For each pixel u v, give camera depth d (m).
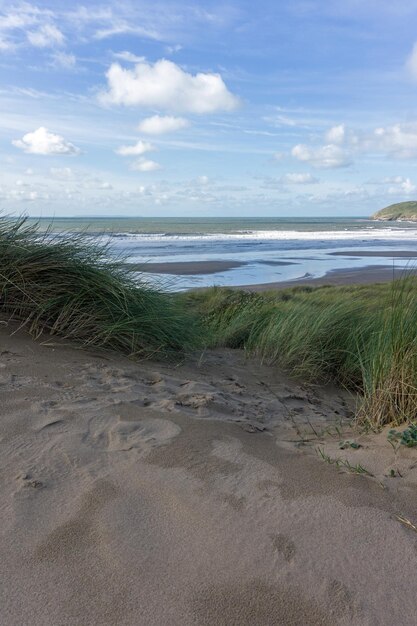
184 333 5.31
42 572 1.73
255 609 1.60
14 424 2.78
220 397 3.76
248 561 1.80
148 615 1.57
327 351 5.55
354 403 4.75
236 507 2.13
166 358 4.87
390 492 2.27
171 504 2.13
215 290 13.40
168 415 3.11
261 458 2.61
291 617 1.58
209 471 2.42
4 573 1.72
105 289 4.73
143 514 2.06
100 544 1.87
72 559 1.79
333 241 63.97
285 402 4.21
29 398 3.13
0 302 4.53
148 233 70.44
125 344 4.61
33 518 2.01
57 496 2.17
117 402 3.22
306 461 2.61
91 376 3.73
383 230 104.62
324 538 1.94
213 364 5.11
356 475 2.43
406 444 2.75
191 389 3.87
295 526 2.00
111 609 1.58
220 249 46.94
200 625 1.54
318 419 3.70
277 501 2.18
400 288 4.22
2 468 2.37
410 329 3.50
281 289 20.42
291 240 64.19
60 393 3.28
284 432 3.19
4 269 4.52
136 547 1.86
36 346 4.12
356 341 5.41
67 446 2.58
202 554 1.83
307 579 1.73
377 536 1.96
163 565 1.78
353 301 6.53
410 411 3.25
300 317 6.15
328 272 30.92
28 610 1.57
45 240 4.89
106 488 2.23
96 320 4.62
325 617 1.58
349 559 1.83
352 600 1.65
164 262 32.88
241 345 6.44
